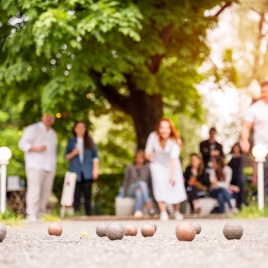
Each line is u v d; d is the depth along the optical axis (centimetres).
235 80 2077
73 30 1479
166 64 2144
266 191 1341
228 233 597
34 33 1487
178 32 1812
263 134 1296
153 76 1856
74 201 1602
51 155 1517
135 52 1648
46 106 1579
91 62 1603
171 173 1455
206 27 1764
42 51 1568
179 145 1476
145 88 1856
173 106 2395
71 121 2202
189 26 1691
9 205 1833
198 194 1772
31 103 2095
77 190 1596
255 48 1645
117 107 2103
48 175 1511
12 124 2270
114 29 1568
